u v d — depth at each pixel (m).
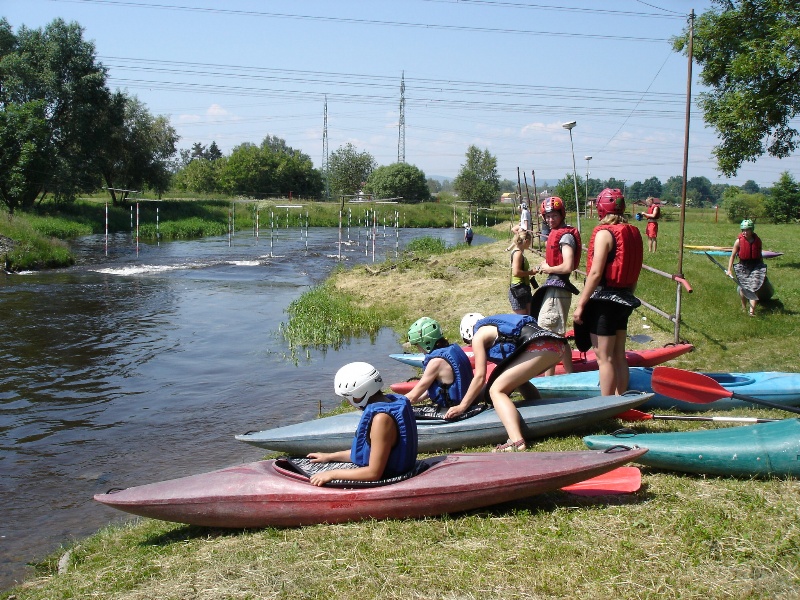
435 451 6.58
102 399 10.80
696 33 20.22
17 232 29.25
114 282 24.44
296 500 5.00
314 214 62.81
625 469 5.50
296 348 14.08
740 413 7.14
